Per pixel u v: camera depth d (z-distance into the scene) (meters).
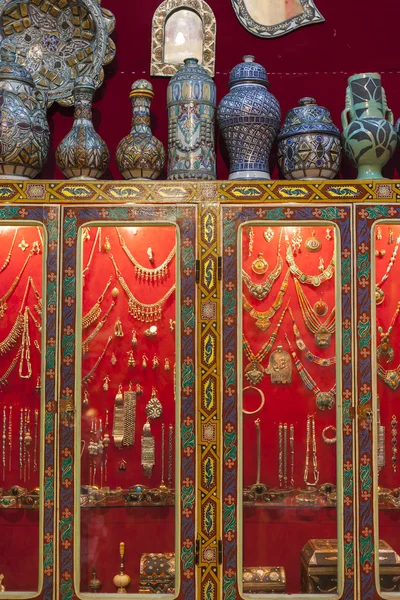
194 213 2.94
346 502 2.88
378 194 2.94
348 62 3.51
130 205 2.95
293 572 2.94
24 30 3.44
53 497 2.89
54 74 3.45
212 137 3.12
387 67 3.50
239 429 2.90
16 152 2.99
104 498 2.96
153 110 3.49
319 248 2.99
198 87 3.11
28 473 2.97
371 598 2.85
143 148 3.09
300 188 2.95
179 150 3.08
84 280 3.00
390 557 2.90
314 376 2.98
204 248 2.94
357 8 3.53
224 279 2.93
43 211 2.95
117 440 2.97
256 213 2.94
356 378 2.91
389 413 2.98
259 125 3.08
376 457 2.89
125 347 3.00
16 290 3.01
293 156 3.06
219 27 3.53
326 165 3.04
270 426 2.97
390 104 3.48
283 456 2.97
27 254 3.00
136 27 3.52
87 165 3.07
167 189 2.96
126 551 2.96
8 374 3.00
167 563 2.92
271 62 3.52
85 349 2.99
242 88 3.14
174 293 2.99
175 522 2.89
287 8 3.52
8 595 2.87
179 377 2.91
